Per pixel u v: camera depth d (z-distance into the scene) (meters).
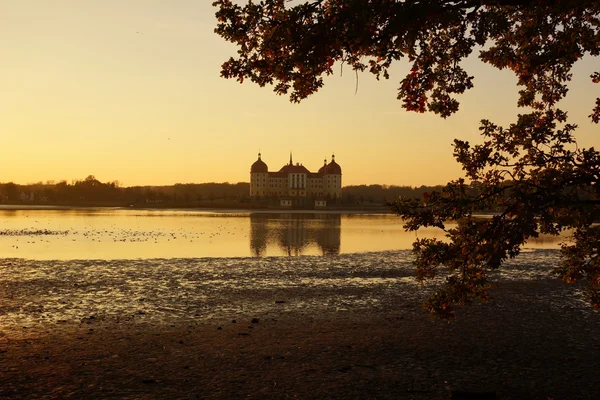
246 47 9.99
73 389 11.74
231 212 181.00
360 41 9.02
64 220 106.88
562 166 8.77
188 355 14.49
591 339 16.42
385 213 184.75
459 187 9.17
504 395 11.66
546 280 28.98
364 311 20.81
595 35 9.80
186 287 26.38
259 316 19.86
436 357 14.45
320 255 42.38
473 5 8.77
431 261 9.23
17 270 31.56
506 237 8.46
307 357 14.36
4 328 17.59
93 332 17.12
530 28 9.96
